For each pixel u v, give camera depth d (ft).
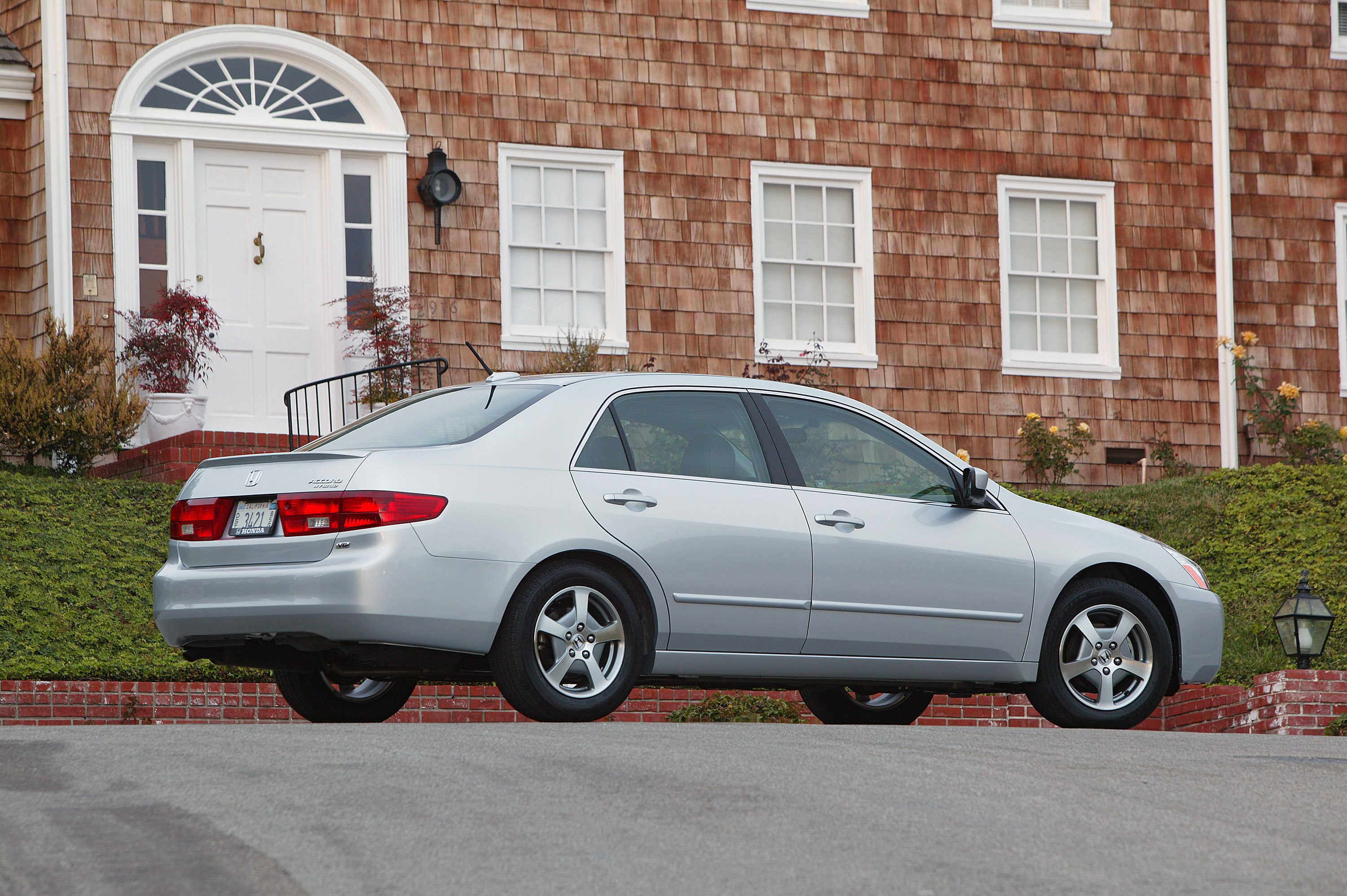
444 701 57.98
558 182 102.22
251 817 28.84
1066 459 105.70
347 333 97.25
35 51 93.66
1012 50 109.70
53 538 69.46
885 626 45.75
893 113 107.45
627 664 42.65
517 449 42.73
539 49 101.86
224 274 96.68
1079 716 48.01
